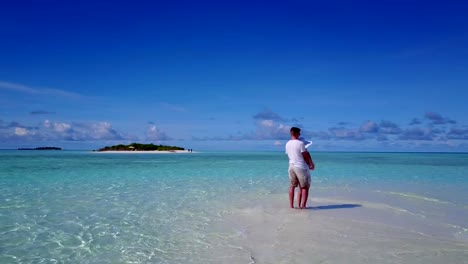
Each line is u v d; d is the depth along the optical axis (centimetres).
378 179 1766
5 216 781
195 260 491
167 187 1360
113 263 480
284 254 513
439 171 2438
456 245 559
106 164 3106
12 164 2917
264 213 826
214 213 828
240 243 573
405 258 493
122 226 696
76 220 748
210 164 3300
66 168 2445
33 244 568
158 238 607
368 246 551
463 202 992
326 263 473
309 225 698
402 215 801
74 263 480
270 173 2141
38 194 1134
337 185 1464
